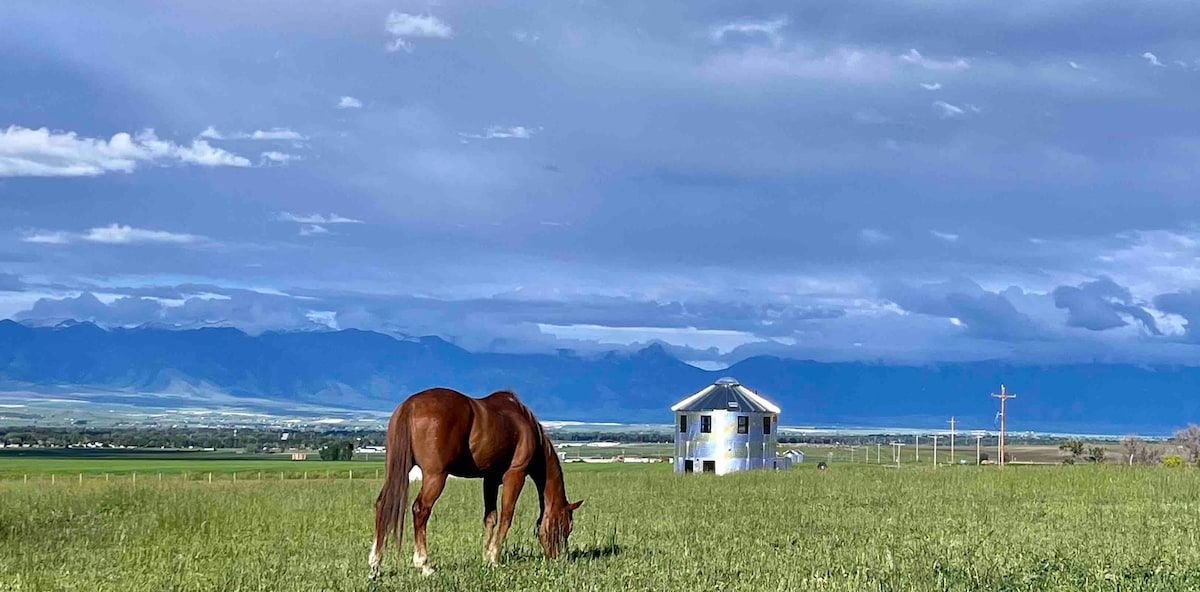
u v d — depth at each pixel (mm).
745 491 35000
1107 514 25141
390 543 19188
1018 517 24625
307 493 33062
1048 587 14117
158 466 103812
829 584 14258
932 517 24672
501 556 17078
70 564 17344
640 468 100562
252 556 17953
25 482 52312
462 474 17016
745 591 13945
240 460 126125
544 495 17828
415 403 16312
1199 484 34312
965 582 14352
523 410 17609
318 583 14805
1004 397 81438
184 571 16391
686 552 17344
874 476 42312
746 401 82250
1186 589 13703
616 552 18031
